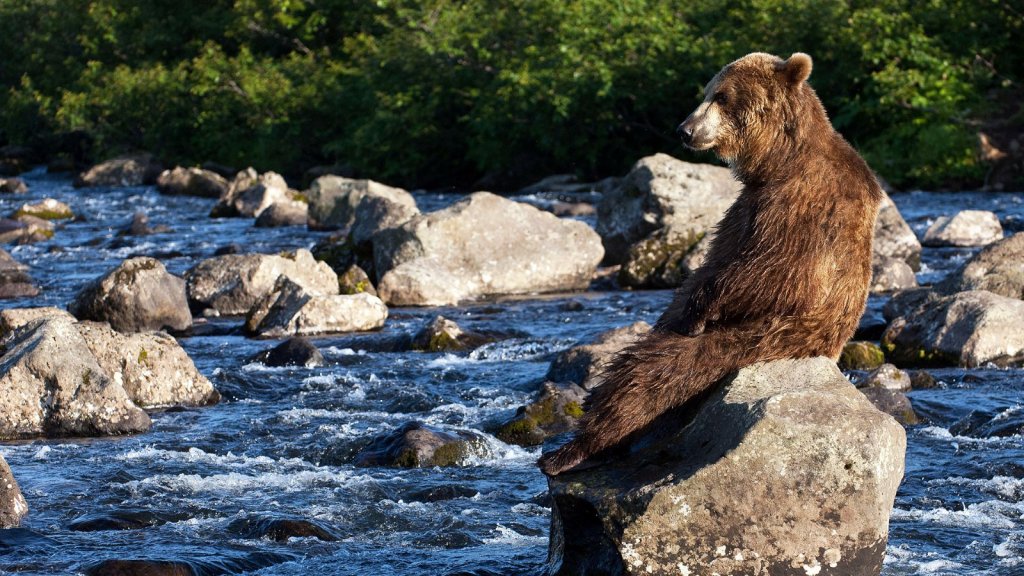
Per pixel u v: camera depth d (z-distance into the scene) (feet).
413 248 125.39
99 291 103.30
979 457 61.98
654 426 41.42
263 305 106.22
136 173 281.33
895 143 213.25
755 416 38.27
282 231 176.65
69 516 53.67
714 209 131.03
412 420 72.18
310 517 53.42
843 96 224.94
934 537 50.21
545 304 116.88
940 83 207.41
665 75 231.09
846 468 38.09
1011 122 207.31
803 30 224.12
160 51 341.62
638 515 37.76
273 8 303.07
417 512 54.65
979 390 76.89
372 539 50.85
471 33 250.78
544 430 68.80
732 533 38.01
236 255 119.24
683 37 233.35
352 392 80.64
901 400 71.36
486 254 127.03
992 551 48.29
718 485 37.81
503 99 238.07
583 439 40.91
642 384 40.55
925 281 121.80
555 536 43.01
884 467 38.65
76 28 365.40
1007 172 200.54
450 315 111.75
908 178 209.36
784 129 44.14
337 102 282.97
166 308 104.58
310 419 73.46
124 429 70.13
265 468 62.95
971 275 97.19
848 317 41.73
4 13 390.01
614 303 116.88
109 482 59.57
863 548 38.78
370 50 280.92
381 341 98.02
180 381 78.59
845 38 217.15
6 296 122.93
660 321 44.93
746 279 41.24
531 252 128.57
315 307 104.47
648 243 128.98
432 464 63.16
